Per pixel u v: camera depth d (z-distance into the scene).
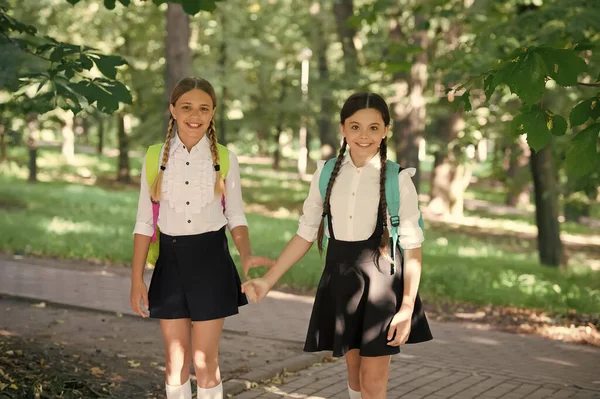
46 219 18.28
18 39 5.61
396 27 22.45
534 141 3.73
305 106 29.30
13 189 26.75
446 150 25.72
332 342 3.77
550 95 10.63
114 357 6.07
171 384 4.02
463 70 10.67
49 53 5.27
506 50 9.91
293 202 31.16
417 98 20.97
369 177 3.72
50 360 5.75
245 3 30.11
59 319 7.63
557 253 15.55
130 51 28.88
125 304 8.56
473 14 11.64
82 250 13.35
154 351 6.38
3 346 6.08
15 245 13.70
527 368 6.69
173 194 3.91
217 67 27.80
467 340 7.88
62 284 9.89
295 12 32.81
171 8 14.86
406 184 3.71
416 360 6.66
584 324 9.24
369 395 3.78
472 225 26.36
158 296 3.96
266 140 36.47
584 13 8.67
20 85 5.01
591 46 3.97
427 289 11.41
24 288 9.37
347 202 3.70
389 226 3.69
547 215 15.49
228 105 30.41
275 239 17.61
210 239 3.96
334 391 5.50
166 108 15.02
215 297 3.92
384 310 3.65
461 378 6.02
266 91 31.52
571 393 5.71
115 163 46.12
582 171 3.67
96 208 22.83
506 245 21.47
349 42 25.75
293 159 69.12
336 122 28.58
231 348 6.73
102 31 26.55
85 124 39.44
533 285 12.04
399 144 24.33
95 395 4.93
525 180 18.83
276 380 5.74
